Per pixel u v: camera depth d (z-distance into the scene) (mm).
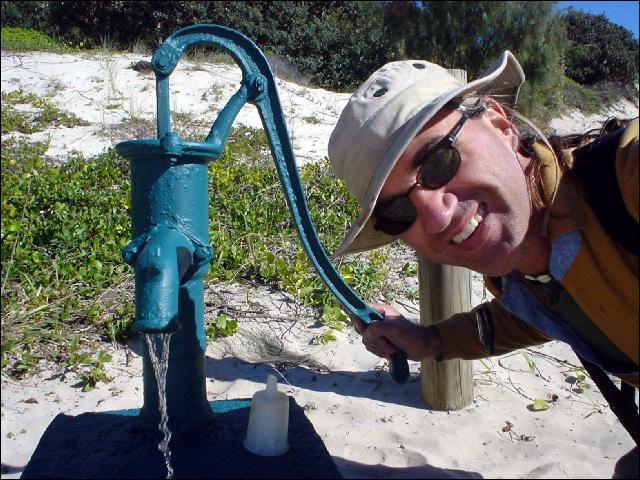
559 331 855
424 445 1171
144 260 779
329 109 4016
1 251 1876
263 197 2559
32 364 1434
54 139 3746
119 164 3062
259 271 1939
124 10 6191
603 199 741
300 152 3463
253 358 1512
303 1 4027
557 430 1243
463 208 767
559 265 752
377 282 1865
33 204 2404
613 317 757
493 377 1450
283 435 922
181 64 5312
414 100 801
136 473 851
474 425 1253
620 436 1215
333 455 1116
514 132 816
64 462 890
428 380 1312
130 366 1470
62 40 6246
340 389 1400
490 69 875
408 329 974
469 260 800
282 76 4055
